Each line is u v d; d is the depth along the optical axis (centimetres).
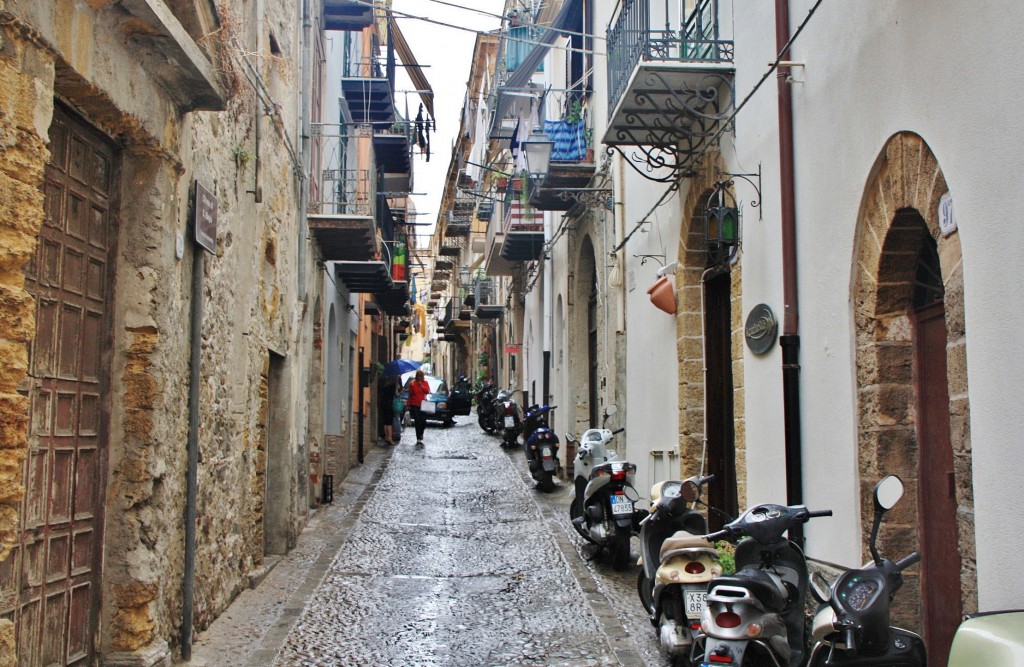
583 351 1572
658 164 886
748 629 423
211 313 671
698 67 736
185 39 499
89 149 497
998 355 394
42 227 441
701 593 551
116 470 518
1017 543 379
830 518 574
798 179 620
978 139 409
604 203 1269
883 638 383
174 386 566
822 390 586
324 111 1389
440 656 625
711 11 810
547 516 1234
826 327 580
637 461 1112
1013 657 298
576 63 1519
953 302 439
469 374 4919
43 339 443
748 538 495
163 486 539
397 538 1082
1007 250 388
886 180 506
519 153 1614
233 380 750
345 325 1741
